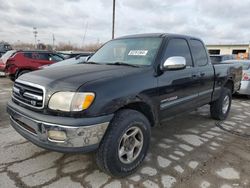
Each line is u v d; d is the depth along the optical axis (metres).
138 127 2.92
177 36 3.86
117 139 2.65
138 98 2.86
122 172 2.82
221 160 3.42
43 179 2.81
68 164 3.16
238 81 5.90
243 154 3.65
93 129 2.44
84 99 2.40
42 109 2.51
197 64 4.21
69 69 3.08
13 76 10.32
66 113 2.40
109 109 2.55
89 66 3.30
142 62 3.33
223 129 4.82
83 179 2.84
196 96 4.16
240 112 6.38
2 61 10.99
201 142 4.09
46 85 2.53
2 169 2.99
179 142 4.06
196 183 2.82
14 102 3.00
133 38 3.93
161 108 3.32
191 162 3.34
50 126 2.41
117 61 3.59
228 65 5.37
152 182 2.82
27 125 2.67
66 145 2.40
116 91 2.63
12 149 3.55
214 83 4.75
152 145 3.90
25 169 3.01
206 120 5.43
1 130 4.32
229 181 2.88
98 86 2.52
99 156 2.66
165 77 3.30
